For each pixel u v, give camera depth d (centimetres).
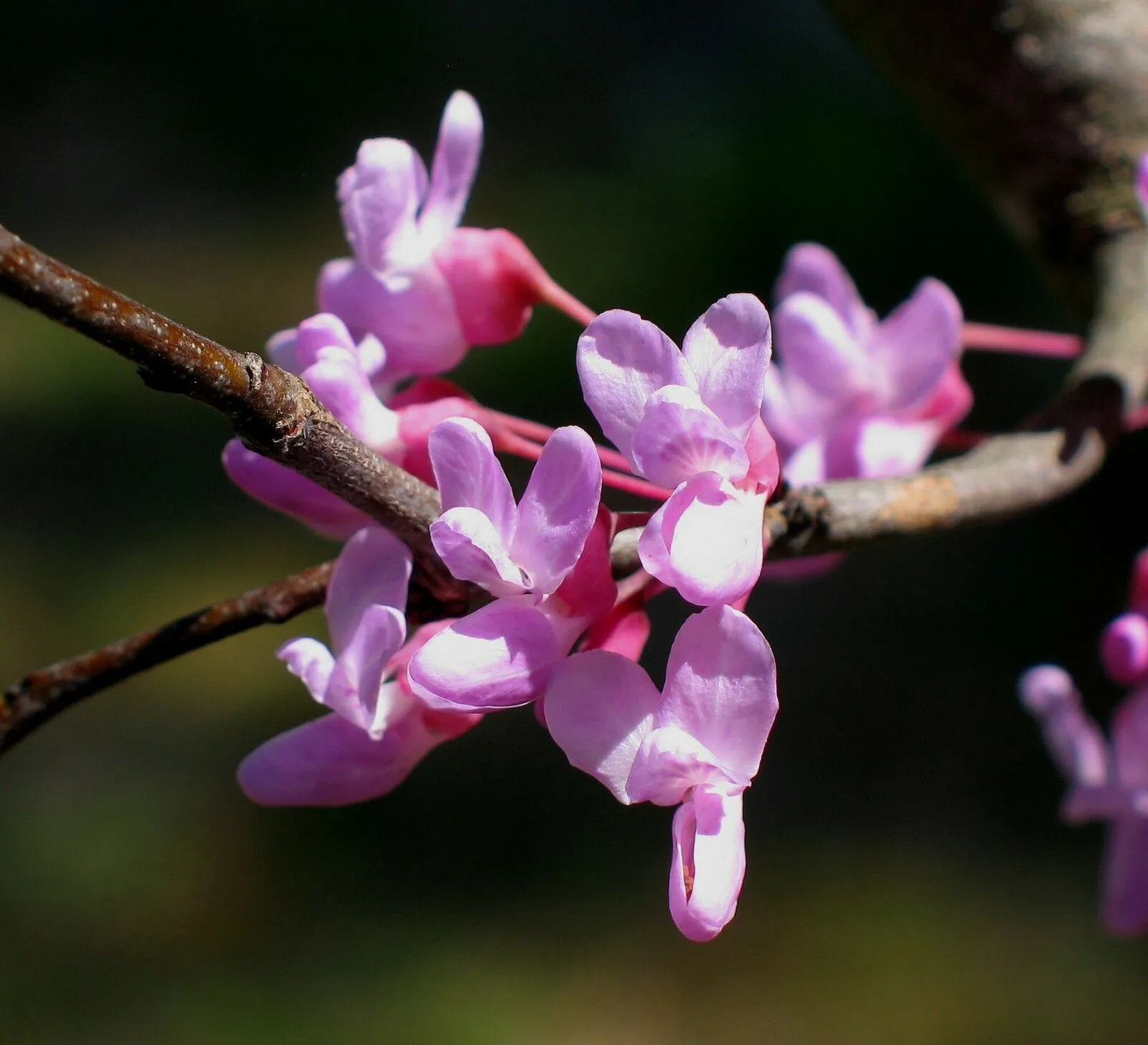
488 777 52
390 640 17
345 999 45
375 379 19
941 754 50
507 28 102
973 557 56
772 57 91
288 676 56
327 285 19
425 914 47
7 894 49
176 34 106
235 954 46
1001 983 43
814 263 21
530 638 17
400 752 18
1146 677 21
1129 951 44
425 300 19
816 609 56
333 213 89
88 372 76
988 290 63
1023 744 49
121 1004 45
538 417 63
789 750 51
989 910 45
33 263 16
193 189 94
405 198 19
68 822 52
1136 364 20
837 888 46
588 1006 44
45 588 62
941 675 52
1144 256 22
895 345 21
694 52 96
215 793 52
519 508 17
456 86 98
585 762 17
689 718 17
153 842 51
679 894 17
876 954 44
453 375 65
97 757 54
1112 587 52
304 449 17
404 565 17
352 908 48
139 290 85
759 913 46
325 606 18
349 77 99
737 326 17
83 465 69
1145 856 22
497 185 85
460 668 17
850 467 21
